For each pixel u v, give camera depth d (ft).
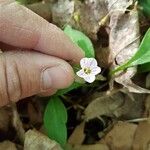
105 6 0.30
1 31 0.25
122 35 0.29
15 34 0.25
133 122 0.29
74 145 0.29
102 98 0.29
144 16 0.30
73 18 0.30
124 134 0.29
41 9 0.32
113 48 0.29
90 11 0.30
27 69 0.24
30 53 0.25
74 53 0.26
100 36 0.30
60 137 0.27
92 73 0.26
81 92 0.30
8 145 0.28
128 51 0.28
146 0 0.30
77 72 0.26
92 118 0.29
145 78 0.29
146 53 0.26
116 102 0.29
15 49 0.26
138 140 0.28
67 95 0.30
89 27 0.30
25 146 0.27
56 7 0.32
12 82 0.24
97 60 0.30
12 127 0.29
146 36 0.26
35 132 0.28
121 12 0.29
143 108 0.29
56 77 0.25
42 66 0.25
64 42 0.26
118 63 0.29
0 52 0.27
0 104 0.25
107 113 0.29
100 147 0.28
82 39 0.28
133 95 0.29
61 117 0.27
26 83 0.24
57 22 0.31
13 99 0.25
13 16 0.25
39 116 0.30
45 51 0.26
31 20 0.25
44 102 0.30
